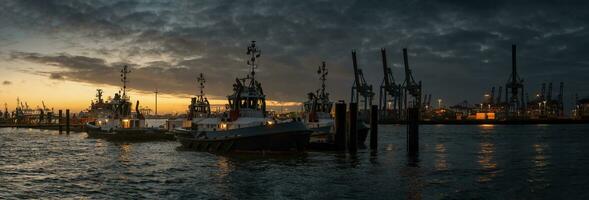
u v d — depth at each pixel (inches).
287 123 2442.2
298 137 2436.0
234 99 2770.7
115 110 4227.4
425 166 2091.5
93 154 2699.3
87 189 1572.3
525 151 2901.1
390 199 1401.3
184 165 2117.4
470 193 1478.8
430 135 5113.2
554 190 1529.3
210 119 2918.3
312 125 3198.8
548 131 6274.6
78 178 1796.3
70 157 2544.3
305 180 1708.9
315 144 2723.9
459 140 4101.9
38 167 2119.8
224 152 2568.9
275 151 2463.1
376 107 2910.9
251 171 1918.1
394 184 1631.4
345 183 1649.9
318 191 1513.3
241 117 2728.8
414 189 1541.6
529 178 1759.4
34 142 3804.1
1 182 1716.3
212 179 1738.4
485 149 3056.1
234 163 2158.0
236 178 1753.2
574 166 2107.5
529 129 7175.2
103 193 1503.4
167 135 3740.2
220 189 1551.4
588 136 4773.6
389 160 2310.5
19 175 1882.4
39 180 1759.4
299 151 2477.9
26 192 1529.3
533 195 1454.2
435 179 1734.7
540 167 2078.0
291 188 1562.5
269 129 2433.6
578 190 1528.1
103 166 2134.6
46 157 2556.6
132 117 4072.3
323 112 3673.7
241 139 2475.4
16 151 2942.9
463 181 1690.5
